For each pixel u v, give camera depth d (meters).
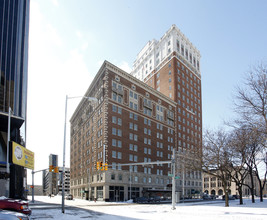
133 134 66.69
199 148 36.19
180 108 91.88
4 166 39.16
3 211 10.16
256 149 38.06
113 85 63.84
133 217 19.67
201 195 89.62
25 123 44.19
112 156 59.22
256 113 22.73
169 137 81.88
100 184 59.31
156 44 108.88
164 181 74.88
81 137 82.69
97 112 66.19
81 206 35.53
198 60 113.88
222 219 18.30
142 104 72.31
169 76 95.81
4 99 38.22
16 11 43.03
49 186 173.62
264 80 22.58
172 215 21.39
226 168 34.81
